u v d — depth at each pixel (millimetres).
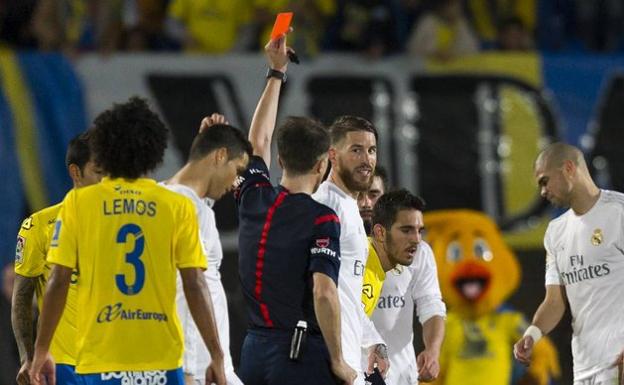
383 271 24500
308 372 20562
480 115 41219
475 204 40688
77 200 19172
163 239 19031
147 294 18969
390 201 24297
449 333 36219
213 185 20812
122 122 19094
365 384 23781
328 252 20297
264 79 40688
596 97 41781
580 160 25453
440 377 36250
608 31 47906
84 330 19031
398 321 25266
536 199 40781
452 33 41469
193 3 43000
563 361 38844
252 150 21406
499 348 36500
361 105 40875
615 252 25141
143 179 19297
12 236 38750
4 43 42031
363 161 22375
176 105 40219
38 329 19281
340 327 20219
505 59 41750
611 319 25172
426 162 40719
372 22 41781
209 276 21250
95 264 18938
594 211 25375
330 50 43031
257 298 20938
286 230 20734
